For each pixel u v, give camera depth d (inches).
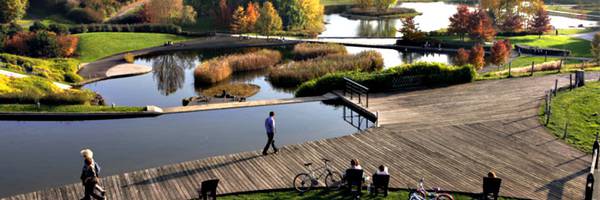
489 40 3152.1
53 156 1023.0
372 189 746.8
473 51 2155.5
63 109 1316.4
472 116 1140.5
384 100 1333.7
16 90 1584.6
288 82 2042.3
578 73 1417.3
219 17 4293.8
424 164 855.7
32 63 2196.1
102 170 944.3
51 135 1157.7
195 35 3575.3
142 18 4163.4
